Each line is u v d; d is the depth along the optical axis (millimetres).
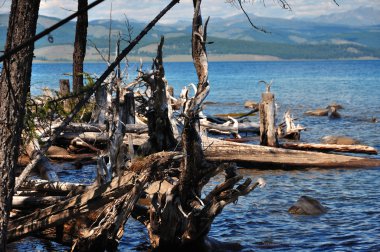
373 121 41312
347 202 17156
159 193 10445
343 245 12883
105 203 9922
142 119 26812
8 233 10148
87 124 22906
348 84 100625
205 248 11430
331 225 14562
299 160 22422
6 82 7328
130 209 10039
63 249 11477
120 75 13820
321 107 54906
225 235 13633
